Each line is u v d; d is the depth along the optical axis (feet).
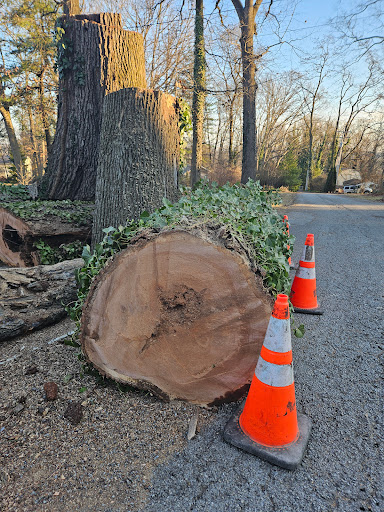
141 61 20.66
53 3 37.88
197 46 42.37
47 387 7.57
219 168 76.13
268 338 6.26
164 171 14.76
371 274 16.44
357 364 8.94
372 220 35.86
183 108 18.12
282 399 6.14
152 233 7.25
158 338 7.29
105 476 5.72
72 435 6.59
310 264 12.54
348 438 6.50
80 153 19.94
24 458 6.03
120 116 13.97
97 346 7.63
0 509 5.14
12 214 15.79
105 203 14.47
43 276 11.38
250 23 43.80
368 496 5.28
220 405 7.56
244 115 45.47
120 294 7.23
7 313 10.14
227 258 6.64
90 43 19.07
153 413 7.28
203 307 7.00
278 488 5.48
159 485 5.56
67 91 19.65
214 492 5.42
